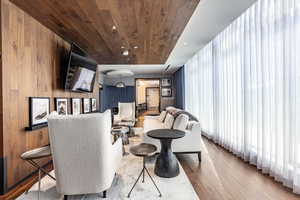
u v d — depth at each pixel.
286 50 2.01
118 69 7.00
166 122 3.69
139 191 2.00
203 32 3.37
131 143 4.05
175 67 6.99
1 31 2.04
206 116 4.48
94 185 1.78
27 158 1.81
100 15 2.44
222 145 3.65
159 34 3.16
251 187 2.08
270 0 2.27
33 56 2.60
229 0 2.29
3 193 2.01
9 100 2.14
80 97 4.23
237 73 3.06
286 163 2.04
